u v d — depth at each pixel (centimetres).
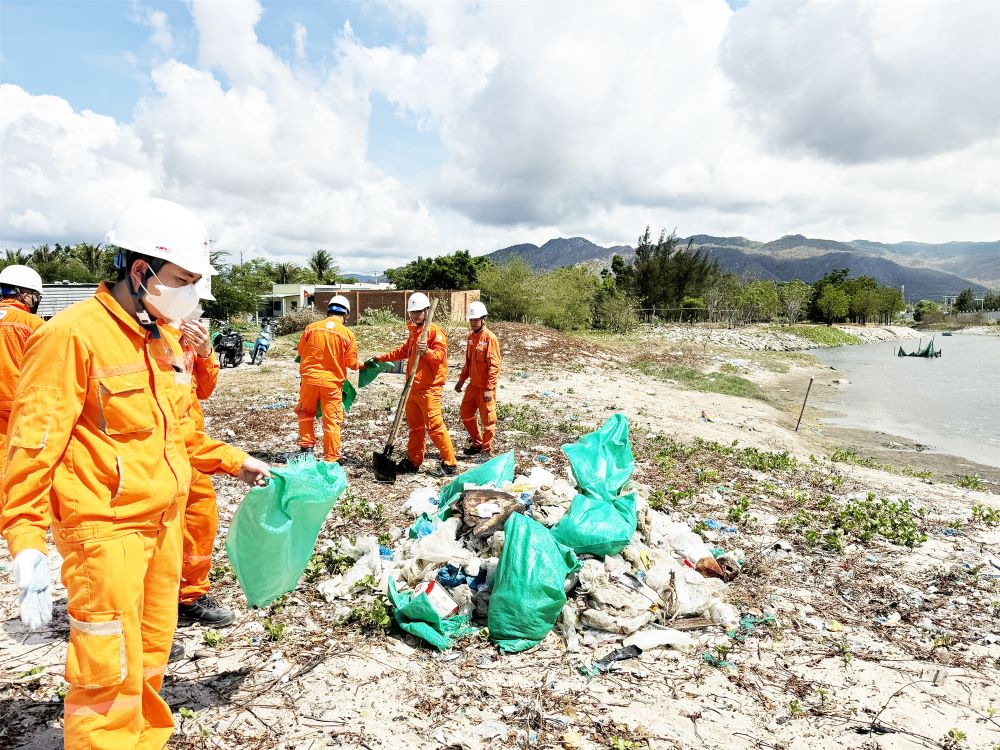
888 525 595
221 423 936
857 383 2264
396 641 359
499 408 1113
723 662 349
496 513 454
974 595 460
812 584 469
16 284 478
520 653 353
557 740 281
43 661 326
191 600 358
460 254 6197
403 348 709
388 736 278
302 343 672
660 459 822
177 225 222
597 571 399
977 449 1205
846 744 286
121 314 215
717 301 5197
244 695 302
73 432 208
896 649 378
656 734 287
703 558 465
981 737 295
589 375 1783
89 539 205
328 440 670
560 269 4044
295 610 388
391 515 555
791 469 844
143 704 232
